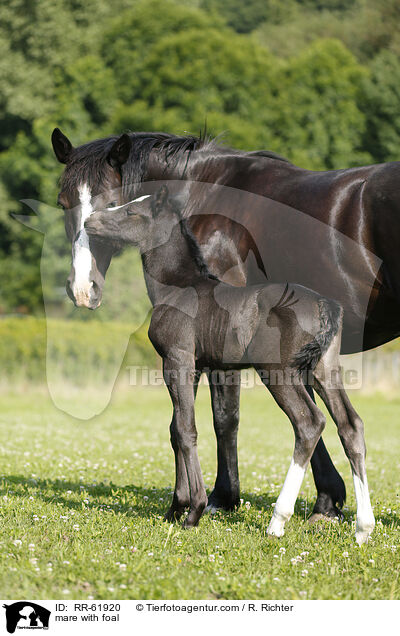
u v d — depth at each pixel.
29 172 37.59
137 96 37.78
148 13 40.75
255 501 7.69
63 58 43.28
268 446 14.18
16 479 8.60
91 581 4.87
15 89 41.62
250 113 36.62
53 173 36.91
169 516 6.49
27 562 5.00
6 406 20.44
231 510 7.16
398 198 5.91
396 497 8.25
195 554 5.43
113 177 6.83
